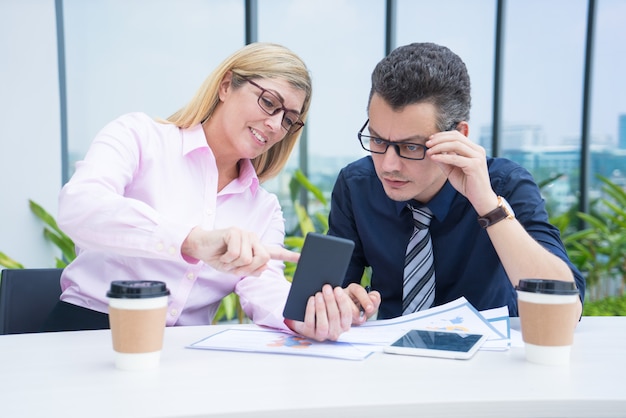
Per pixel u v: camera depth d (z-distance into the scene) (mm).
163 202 1373
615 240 3928
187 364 875
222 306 3041
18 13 3168
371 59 4133
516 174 1493
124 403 695
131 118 1399
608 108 4551
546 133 4484
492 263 1496
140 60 3662
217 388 757
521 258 1181
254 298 1274
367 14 4109
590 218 4066
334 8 4059
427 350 934
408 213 1525
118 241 1044
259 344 1009
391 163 1248
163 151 1389
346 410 690
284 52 1413
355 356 925
